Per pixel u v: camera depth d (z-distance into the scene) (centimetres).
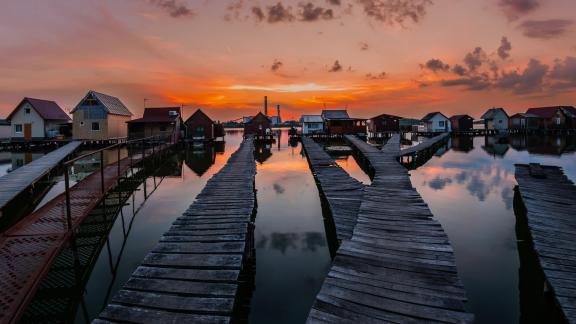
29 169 1986
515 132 7081
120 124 4828
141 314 555
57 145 4169
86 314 739
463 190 1925
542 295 811
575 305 594
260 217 1416
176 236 894
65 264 972
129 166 2205
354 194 1447
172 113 4906
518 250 1073
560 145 4841
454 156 3638
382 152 3111
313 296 816
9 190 1494
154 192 1894
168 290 624
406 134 7831
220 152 4178
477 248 1091
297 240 1162
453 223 1332
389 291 621
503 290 838
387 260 748
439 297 600
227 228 959
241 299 803
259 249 1087
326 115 6494
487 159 3359
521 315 741
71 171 2506
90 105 4403
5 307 588
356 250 802
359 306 575
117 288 846
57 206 1173
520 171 1988
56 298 799
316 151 3456
